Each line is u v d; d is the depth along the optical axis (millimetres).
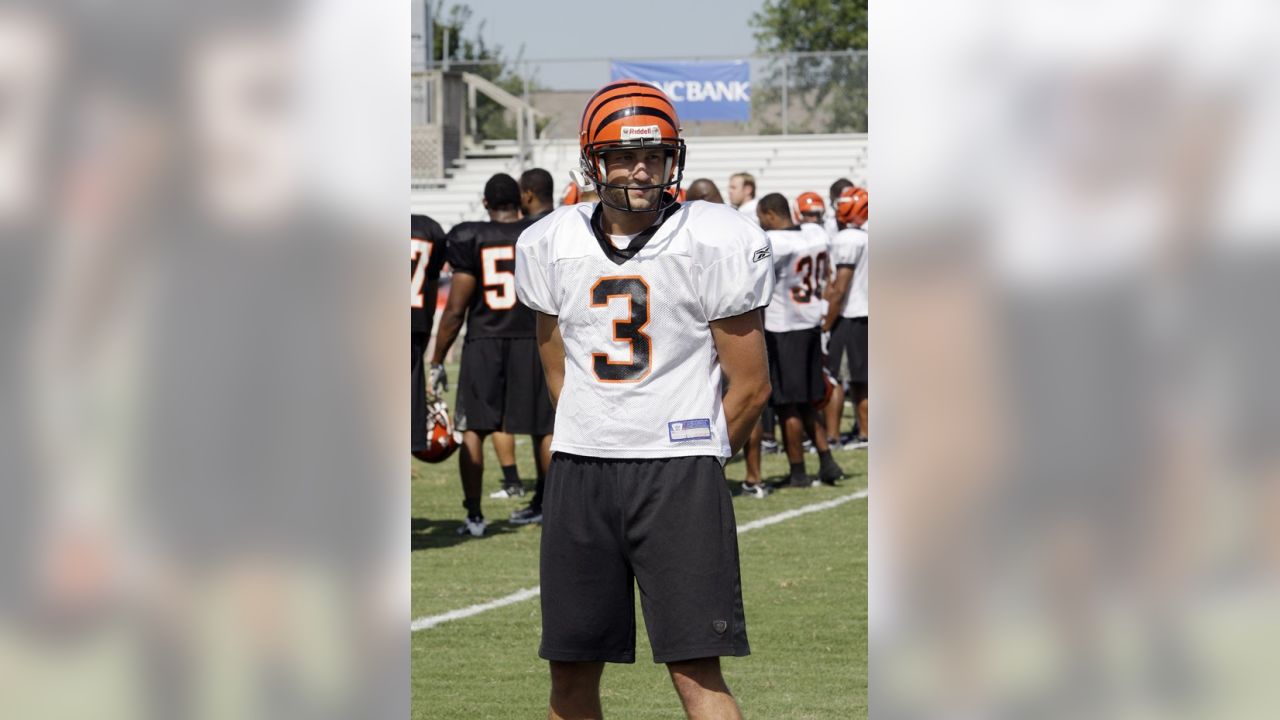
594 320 13578
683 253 13430
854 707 18125
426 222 28422
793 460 37531
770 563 27609
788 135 98938
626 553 13648
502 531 31984
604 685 19562
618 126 13281
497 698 18672
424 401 28828
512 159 102688
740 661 20484
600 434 13531
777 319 36594
